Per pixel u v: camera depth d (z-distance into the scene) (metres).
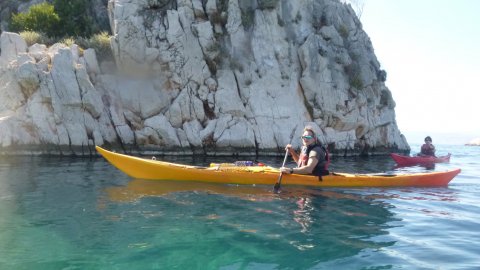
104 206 5.80
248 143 16.92
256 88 17.91
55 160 12.17
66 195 6.55
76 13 19.88
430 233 4.80
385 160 17.27
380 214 5.80
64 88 13.81
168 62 16.56
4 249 3.85
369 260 3.79
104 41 17.20
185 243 4.16
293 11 20.06
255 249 4.04
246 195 6.93
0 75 14.10
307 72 19.08
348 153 20.03
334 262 3.72
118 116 15.33
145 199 6.37
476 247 4.24
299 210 5.90
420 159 15.76
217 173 8.09
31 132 13.73
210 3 17.78
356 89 20.72
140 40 16.39
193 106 16.66
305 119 18.84
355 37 22.81
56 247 3.94
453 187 8.65
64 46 15.28
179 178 8.23
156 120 15.75
